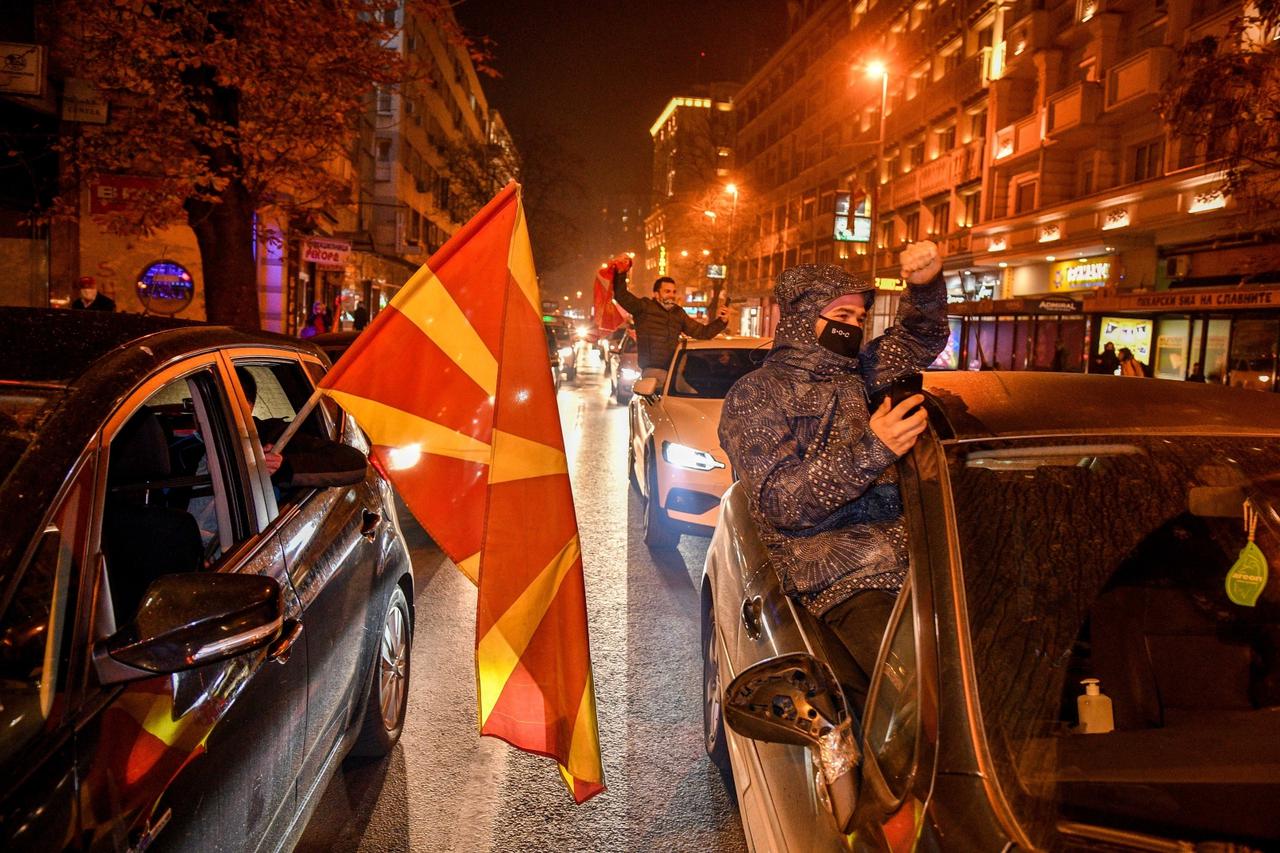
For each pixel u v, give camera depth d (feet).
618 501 30.30
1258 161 34.65
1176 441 6.82
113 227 33.45
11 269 49.26
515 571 8.32
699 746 12.73
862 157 146.20
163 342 7.84
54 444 6.09
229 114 32.40
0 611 5.27
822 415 8.16
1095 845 4.68
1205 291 59.11
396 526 12.63
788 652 7.37
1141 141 78.38
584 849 10.18
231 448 8.50
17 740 5.03
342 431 11.87
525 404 8.41
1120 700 6.17
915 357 9.02
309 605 8.73
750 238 208.85
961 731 5.09
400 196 144.36
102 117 43.83
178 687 6.26
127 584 8.25
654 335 33.58
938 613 5.66
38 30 40.91
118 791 5.36
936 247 8.47
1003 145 97.86
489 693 8.25
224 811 6.47
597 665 15.70
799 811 6.28
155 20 29.14
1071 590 6.02
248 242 33.94
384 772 11.82
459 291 8.43
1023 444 6.66
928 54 124.26
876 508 8.19
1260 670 6.35
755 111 219.61
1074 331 71.97
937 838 4.63
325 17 31.50
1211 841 4.71
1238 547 6.48
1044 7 95.45
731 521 11.24
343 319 97.96
